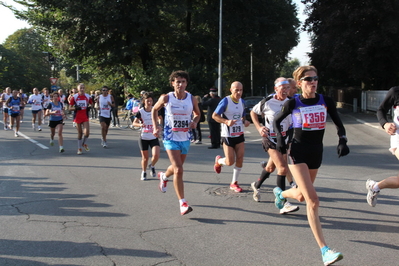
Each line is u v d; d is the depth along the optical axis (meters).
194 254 4.15
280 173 5.76
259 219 5.39
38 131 18.00
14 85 73.94
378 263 3.95
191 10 31.31
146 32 31.77
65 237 4.64
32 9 30.16
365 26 27.83
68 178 8.09
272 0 34.66
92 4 27.53
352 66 29.50
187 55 33.03
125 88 30.86
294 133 4.27
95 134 17.34
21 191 6.97
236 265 3.88
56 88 31.78
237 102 6.81
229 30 31.69
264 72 51.62
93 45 30.09
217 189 7.15
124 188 7.22
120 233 4.79
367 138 15.26
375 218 5.43
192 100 5.62
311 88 4.16
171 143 5.52
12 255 4.09
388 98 5.34
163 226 5.07
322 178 8.08
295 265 3.89
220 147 13.43
